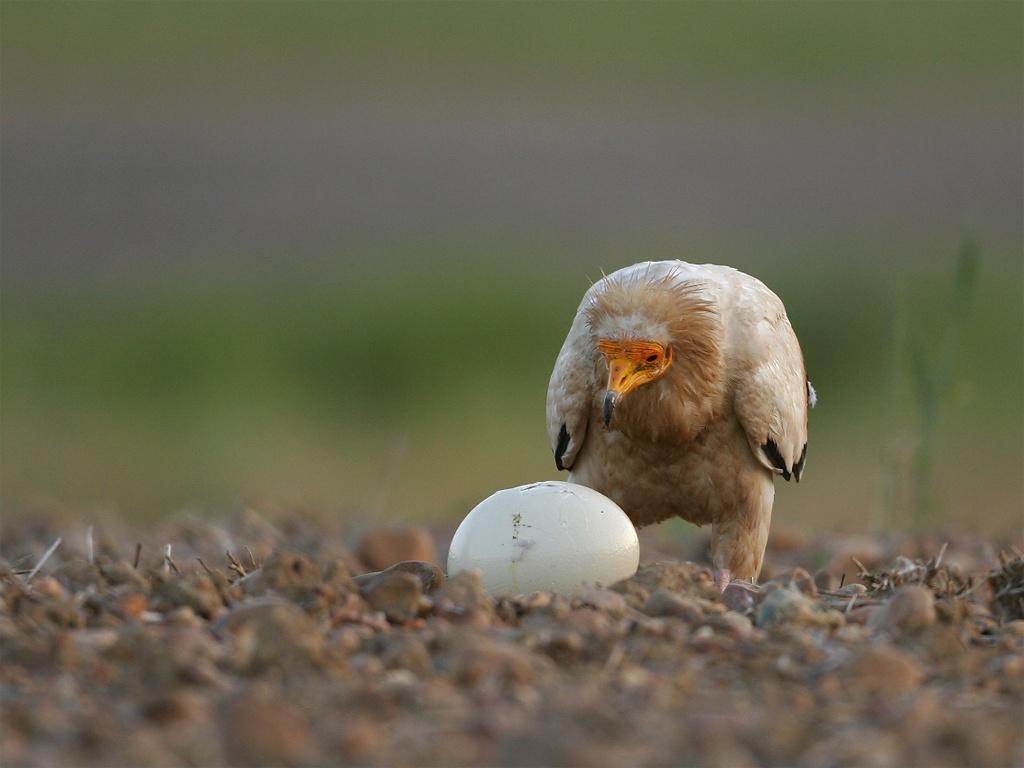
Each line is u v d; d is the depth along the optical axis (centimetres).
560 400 870
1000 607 716
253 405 1892
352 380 1970
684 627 633
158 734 507
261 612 592
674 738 507
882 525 1128
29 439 1800
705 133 3300
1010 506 1559
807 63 3800
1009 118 3344
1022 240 2550
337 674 568
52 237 2691
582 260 2469
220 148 3212
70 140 3234
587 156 3155
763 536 897
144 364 1988
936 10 4175
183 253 2612
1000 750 500
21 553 1053
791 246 2497
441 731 509
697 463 860
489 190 2964
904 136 3247
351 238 2684
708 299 827
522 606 662
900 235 2580
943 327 1923
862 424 1797
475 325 2048
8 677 565
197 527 1125
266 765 486
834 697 559
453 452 1731
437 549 1102
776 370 858
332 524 1240
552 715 523
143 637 581
